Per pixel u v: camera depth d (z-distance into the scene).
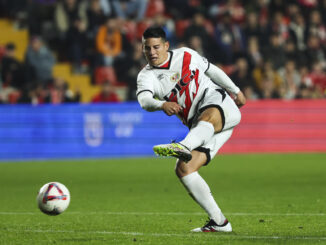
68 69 76.56
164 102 22.03
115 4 78.00
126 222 25.86
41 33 77.38
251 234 21.84
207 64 23.64
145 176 48.19
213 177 46.69
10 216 28.12
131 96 72.12
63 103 68.50
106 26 75.12
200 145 22.02
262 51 77.19
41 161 62.59
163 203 32.78
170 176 48.03
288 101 69.31
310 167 53.34
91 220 26.56
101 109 66.31
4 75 71.56
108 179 46.12
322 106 69.69
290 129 69.25
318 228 23.44
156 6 80.25
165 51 22.98
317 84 77.69
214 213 22.36
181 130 67.19
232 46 76.62
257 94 73.06
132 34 77.19
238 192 37.59
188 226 24.50
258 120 68.75
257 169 52.19
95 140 66.25
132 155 66.69
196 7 81.00
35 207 31.58
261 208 30.31
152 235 21.80
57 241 20.64
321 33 84.94
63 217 27.64
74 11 76.00
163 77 22.98
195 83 23.06
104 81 74.19
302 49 81.38
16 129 65.75
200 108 22.84
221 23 79.88
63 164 58.75
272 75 75.88
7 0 81.12
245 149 68.62
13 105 65.75
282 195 35.84
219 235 21.53
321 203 31.98
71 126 66.00
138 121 66.62
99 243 20.12
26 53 71.81
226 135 23.11
